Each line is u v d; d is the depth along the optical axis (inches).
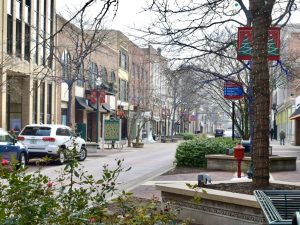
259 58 323.9
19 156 782.5
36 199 175.9
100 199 189.8
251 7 327.0
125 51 2345.0
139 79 2396.7
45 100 1513.3
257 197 184.9
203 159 785.6
